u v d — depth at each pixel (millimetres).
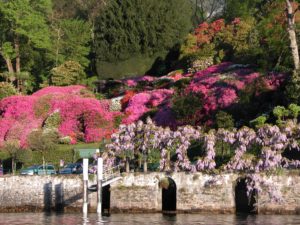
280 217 46594
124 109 80750
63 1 116875
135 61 99625
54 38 102250
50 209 53500
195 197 50000
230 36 88312
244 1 69188
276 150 48969
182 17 102938
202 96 70812
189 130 52156
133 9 100500
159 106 77875
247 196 49406
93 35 103688
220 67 82812
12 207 54062
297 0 65875
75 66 94438
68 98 79812
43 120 79625
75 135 77500
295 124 50812
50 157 69500
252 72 73688
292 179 48188
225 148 52656
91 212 52188
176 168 50719
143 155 54188
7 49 95875
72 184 53250
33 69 101125
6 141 74562
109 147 55031
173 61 95750
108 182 51188
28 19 95438
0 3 95250
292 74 65750
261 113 66625
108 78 98062
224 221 44844
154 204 50969
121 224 44344
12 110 80438
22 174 55250
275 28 68438
